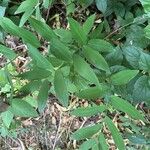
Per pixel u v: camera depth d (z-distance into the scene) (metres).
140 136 0.67
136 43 0.66
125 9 0.75
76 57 0.41
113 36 0.72
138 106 0.78
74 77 0.46
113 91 0.54
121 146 0.43
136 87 0.54
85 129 0.46
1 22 0.43
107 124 0.45
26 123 0.85
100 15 0.81
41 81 0.44
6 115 0.62
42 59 0.41
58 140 0.84
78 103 0.83
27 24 0.81
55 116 0.85
